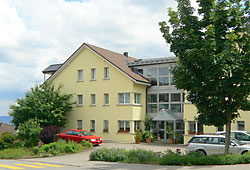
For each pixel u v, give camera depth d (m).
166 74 30.72
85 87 33.28
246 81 13.08
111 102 31.17
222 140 16.77
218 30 14.05
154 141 30.06
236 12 13.85
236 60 13.24
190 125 26.81
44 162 17.22
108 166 14.31
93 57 32.94
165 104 30.56
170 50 14.90
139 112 30.56
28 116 31.34
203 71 13.38
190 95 14.88
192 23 14.80
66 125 34.28
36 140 25.14
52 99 32.03
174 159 14.08
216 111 14.54
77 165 15.04
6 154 21.39
